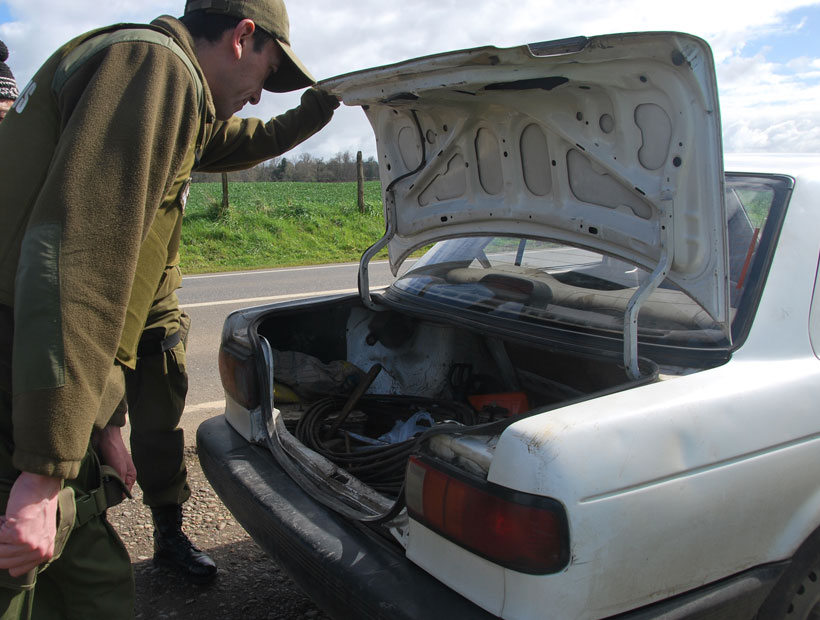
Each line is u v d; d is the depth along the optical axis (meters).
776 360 1.95
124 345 1.72
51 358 1.33
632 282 2.36
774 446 1.78
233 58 1.79
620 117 1.94
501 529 1.50
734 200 2.28
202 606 2.58
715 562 1.70
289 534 1.93
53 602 1.76
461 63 1.88
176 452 2.70
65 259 1.35
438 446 1.69
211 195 21.30
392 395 2.94
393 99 2.26
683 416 1.67
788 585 1.88
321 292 9.37
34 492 1.39
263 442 2.39
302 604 2.60
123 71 1.45
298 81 2.05
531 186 2.38
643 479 1.57
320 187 38.78
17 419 1.35
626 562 1.54
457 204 2.67
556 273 2.57
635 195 2.05
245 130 2.67
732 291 2.11
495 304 2.59
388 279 10.63
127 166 1.42
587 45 1.73
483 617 1.54
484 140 2.44
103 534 1.77
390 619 1.60
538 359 2.90
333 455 2.44
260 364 2.35
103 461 1.89
